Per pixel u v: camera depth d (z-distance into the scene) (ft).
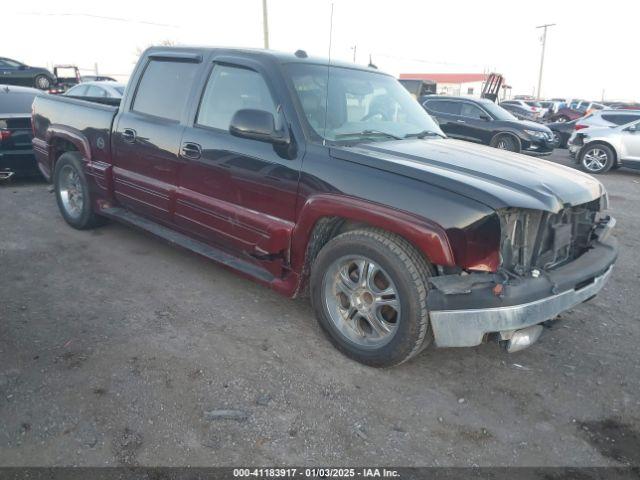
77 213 18.54
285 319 12.84
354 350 10.87
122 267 15.57
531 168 11.22
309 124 11.44
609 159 42.70
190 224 13.83
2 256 15.97
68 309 12.75
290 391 9.98
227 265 13.01
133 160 15.15
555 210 9.43
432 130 14.11
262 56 12.43
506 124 47.06
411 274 9.64
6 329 11.62
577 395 10.45
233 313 13.02
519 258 9.64
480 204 9.05
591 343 12.57
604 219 12.48
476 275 9.25
